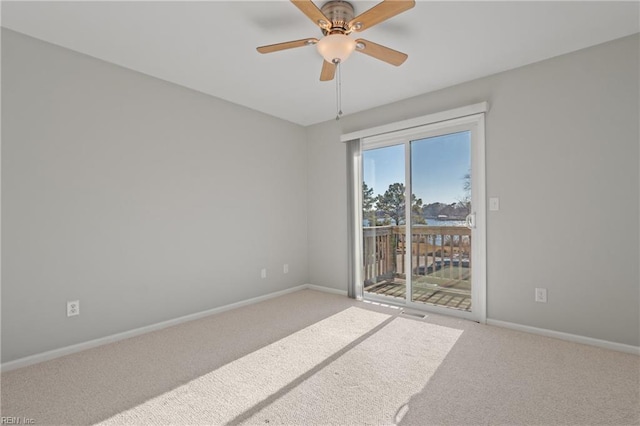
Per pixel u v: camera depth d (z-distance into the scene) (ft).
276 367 7.13
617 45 7.73
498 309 9.57
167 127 9.89
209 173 11.00
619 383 6.29
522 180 9.09
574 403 5.67
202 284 10.75
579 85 8.22
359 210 12.66
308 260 14.71
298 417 5.40
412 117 11.27
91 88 8.34
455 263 10.59
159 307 9.64
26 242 7.33
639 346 7.52
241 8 6.45
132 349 8.14
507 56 8.51
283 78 9.74
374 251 12.78
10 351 7.11
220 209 11.32
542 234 8.80
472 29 7.23
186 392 6.16
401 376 6.68
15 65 7.20
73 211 8.02
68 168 7.95
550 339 8.51
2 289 7.03
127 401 5.88
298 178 14.39
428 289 11.22
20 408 5.66
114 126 8.74
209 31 7.25
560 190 8.52
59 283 7.79
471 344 8.25
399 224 11.98
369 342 8.45
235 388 6.29
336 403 5.77
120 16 6.66
